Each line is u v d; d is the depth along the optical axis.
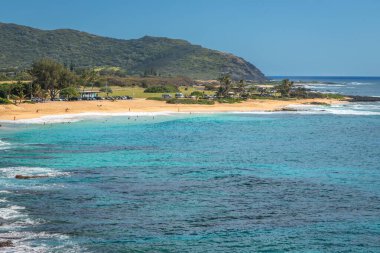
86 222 40.16
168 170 62.78
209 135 101.81
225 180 57.25
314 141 94.06
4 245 34.28
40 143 83.75
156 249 34.81
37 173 58.28
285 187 54.00
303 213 43.91
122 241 36.12
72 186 52.22
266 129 114.62
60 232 37.56
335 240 37.03
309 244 36.19
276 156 75.62
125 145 84.56
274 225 40.44
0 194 48.06
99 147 81.31
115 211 43.50
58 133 98.38
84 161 67.56
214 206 45.88
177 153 77.19
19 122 115.69
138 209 44.34
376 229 39.53
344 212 44.25
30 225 38.97
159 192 50.81
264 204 46.81
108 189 51.47
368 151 81.19
